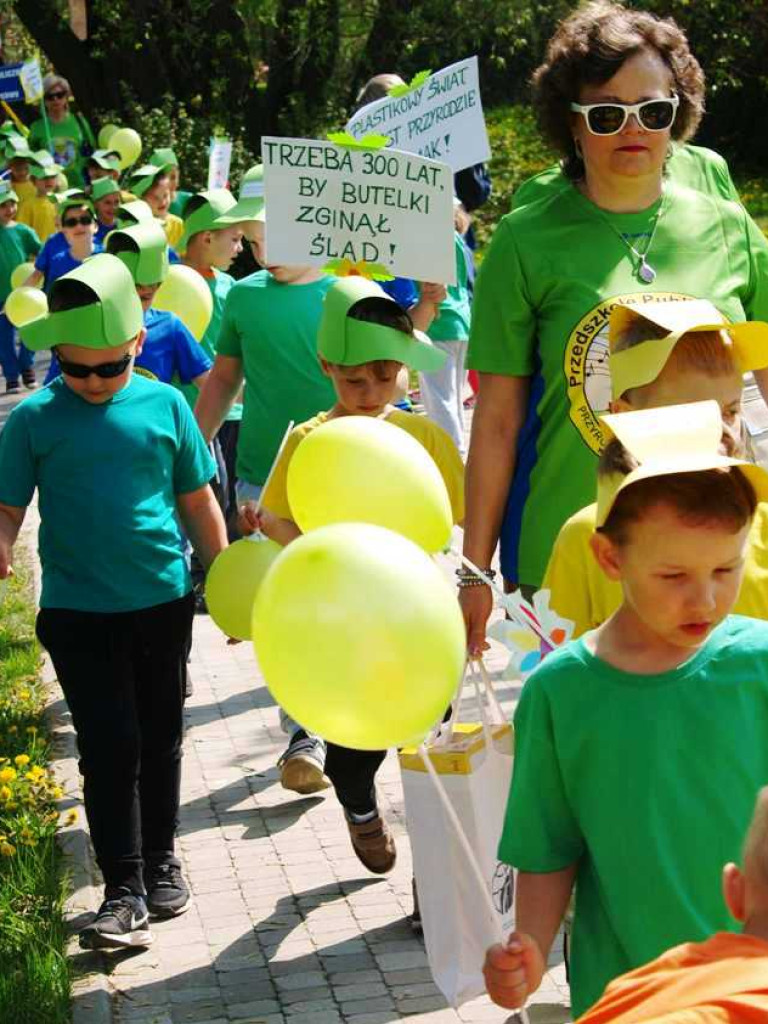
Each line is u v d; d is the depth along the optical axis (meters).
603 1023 2.15
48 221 19.41
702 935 2.82
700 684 2.86
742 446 3.51
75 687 5.05
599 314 4.25
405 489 3.53
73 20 25.56
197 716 7.34
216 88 22.38
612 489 2.82
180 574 5.13
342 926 5.12
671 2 24.39
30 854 5.52
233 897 5.38
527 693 2.99
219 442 8.80
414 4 22.03
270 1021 4.56
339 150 5.58
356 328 4.94
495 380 4.42
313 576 2.74
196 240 8.59
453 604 2.83
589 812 2.91
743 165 26.70
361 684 2.71
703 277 4.30
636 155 4.21
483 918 3.94
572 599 3.54
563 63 4.29
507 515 4.47
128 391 5.09
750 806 2.84
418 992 4.68
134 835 5.07
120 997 4.74
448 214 5.57
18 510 5.05
